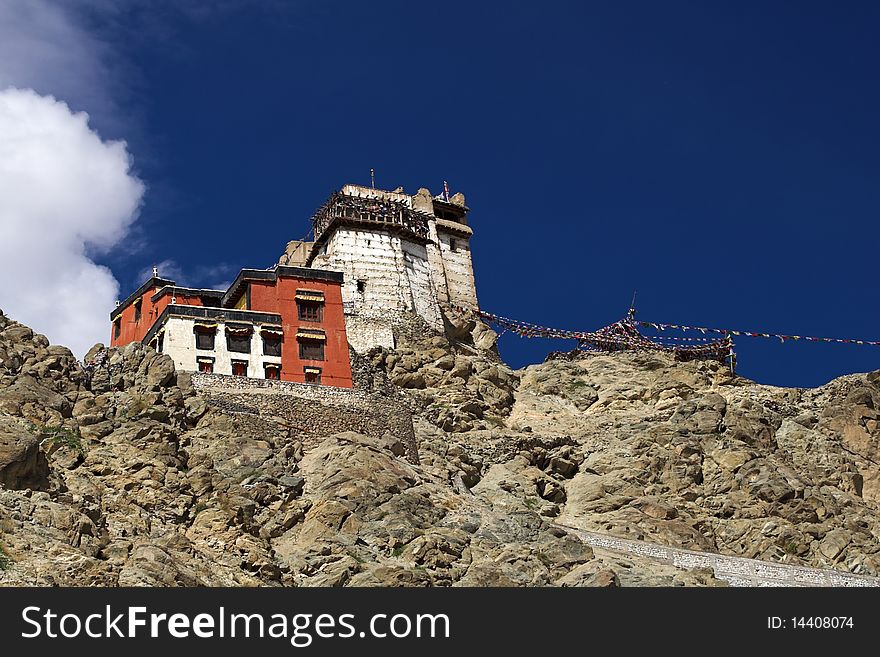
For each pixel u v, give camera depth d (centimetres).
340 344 9262
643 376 11669
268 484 7469
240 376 8600
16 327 7819
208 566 6569
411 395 10112
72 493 6650
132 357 8194
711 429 10200
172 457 7400
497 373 11225
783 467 9962
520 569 7300
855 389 10912
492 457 9512
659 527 8969
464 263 13100
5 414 7044
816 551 9081
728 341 12212
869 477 10319
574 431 10569
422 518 7650
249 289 9275
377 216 11938
